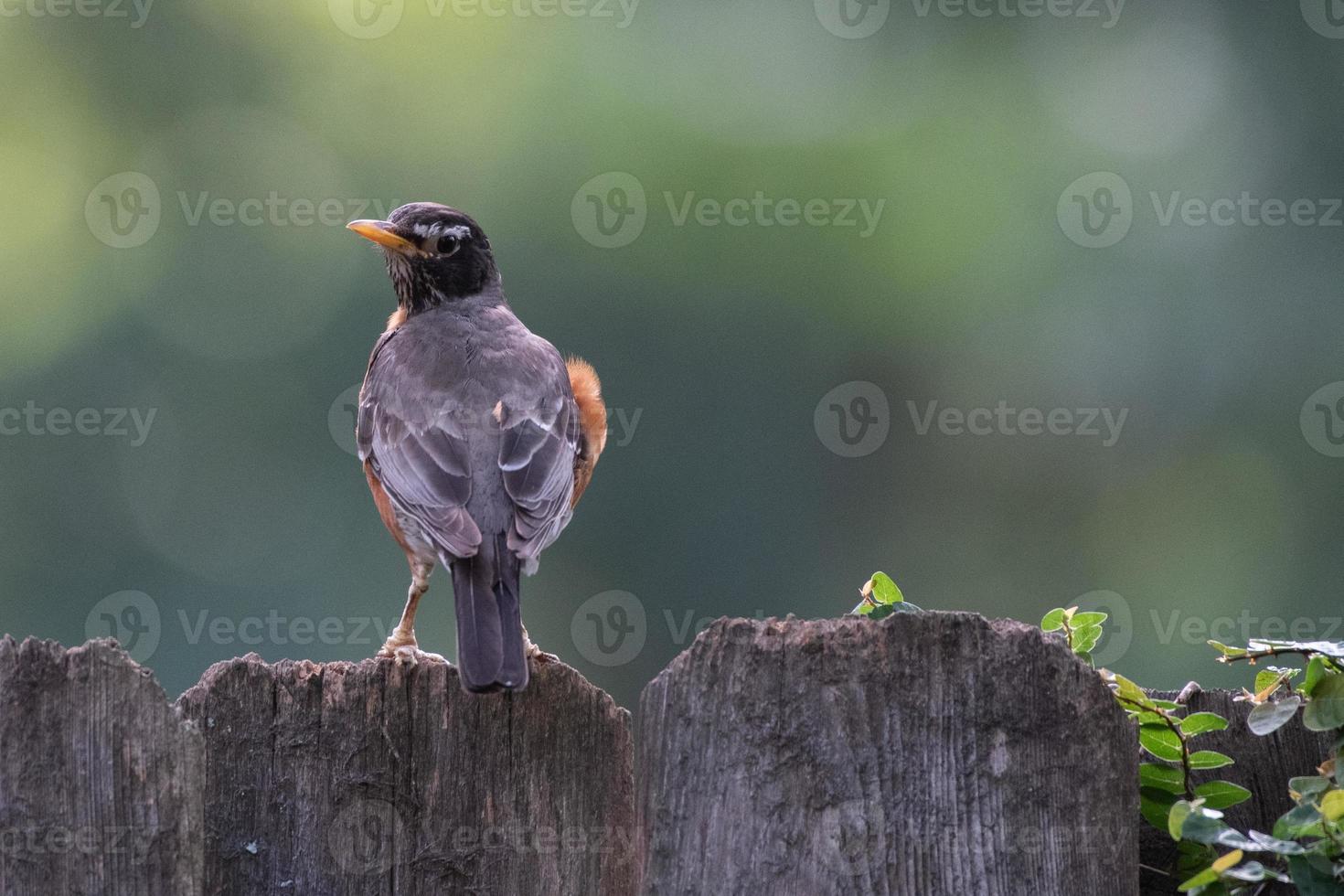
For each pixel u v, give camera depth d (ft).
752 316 54.39
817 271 54.13
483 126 54.60
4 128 54.13
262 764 15.12
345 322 52.60
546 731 15.58
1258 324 52.54
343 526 51.24
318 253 53.62
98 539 50.57
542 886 15.30
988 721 13.65
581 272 53.83
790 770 13.65
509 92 54.90
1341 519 50.98
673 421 53.78
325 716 15.29
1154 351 53.31
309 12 55.16
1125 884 13.51
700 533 52.95
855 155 54.65
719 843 13.62
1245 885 14.46
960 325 54.75
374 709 15.38
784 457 54.19
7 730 13.62
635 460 53.26
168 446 51.47
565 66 55.26
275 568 50.83
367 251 53.21
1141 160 55.01
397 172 54.34
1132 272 53.98
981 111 56.44
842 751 13.64
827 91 56.13
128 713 13.76
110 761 13.69
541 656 18.78
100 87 54.70
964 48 57.67
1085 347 53.98
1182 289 53.21
